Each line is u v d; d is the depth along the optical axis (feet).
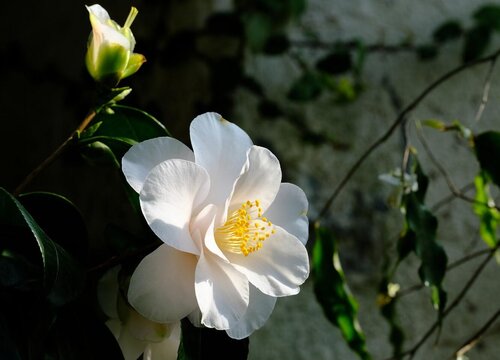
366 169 3.37
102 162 1.72
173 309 1.63
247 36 3.19
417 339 3.29
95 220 3.24
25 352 1.62
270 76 3.29
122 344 1.73
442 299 2.22
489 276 3.42
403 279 3.32
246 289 1.67
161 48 3.23
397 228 3.36
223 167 1.70
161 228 1.60
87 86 3.31
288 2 3.27
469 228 3.42
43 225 1.73
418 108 3.46
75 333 1.67
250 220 1.72
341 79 3.38
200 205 1.68
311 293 3.23
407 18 3.55
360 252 3.29
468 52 3.51
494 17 3.49
